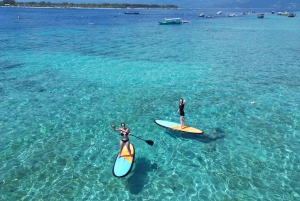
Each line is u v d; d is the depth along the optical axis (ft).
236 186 37.17
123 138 39.73
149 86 78.07
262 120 56.75
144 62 106.32
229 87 76.89
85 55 117.70
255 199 34.76
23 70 91.66
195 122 56.08
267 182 37.93
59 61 105.60
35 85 77.20
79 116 58.59
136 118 58.13
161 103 65.98
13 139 48.85
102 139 49.70
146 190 36.50
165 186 37.24
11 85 76.48
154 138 50.01
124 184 37.70
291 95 70.38
